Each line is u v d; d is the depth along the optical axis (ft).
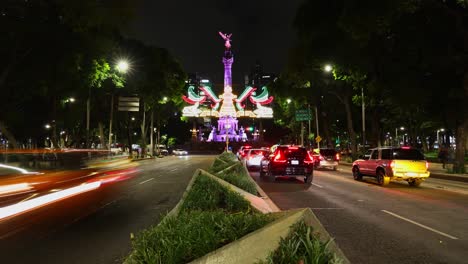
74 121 184.85
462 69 86.79
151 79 182.80
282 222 12.10
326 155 116.88
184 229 14.62
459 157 94.02
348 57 108.37
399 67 97.09
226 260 11.85
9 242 29.01
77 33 98.43
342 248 26.35
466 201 48.70
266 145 392.06
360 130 209.97
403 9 77.15
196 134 435.53
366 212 40.40
